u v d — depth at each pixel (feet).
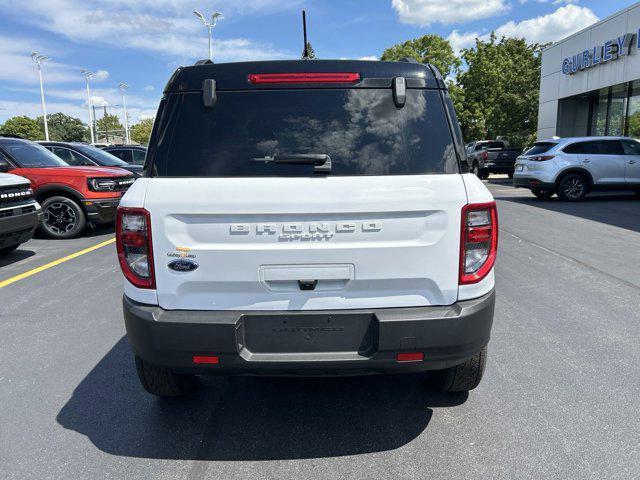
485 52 106.52
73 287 19.71
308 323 8.34
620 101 61.98
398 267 8.32
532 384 11.46
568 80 68.03
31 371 12.44
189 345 8.25
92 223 31.40
